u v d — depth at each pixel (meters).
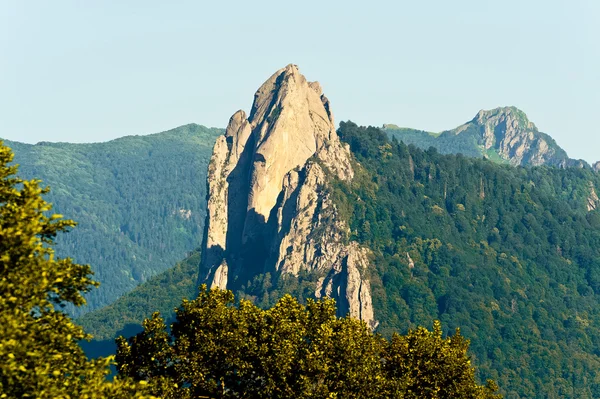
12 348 125.75
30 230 131.75
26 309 131.38
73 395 133.75
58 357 132.88
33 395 127.56
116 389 137.38
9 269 131.75
